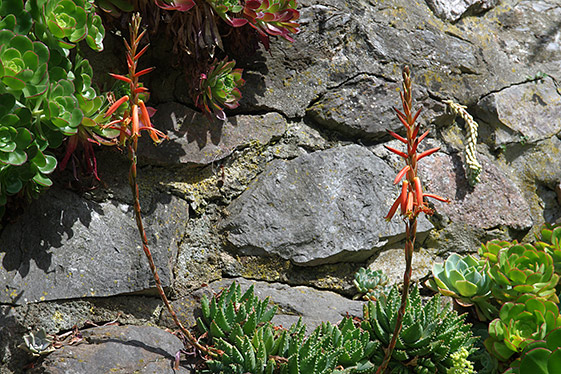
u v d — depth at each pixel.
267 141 2.77
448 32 3.30
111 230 2.40
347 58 2.99
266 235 2.64
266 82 2.83
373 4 3.15
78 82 2.21
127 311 2.39
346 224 2.74
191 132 2.63
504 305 2.35
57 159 2.35
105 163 2.50
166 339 2.28
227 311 2.29
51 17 2.05
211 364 2.18
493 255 2.57
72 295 2.26
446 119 3.15
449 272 2.64
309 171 2.77
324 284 2.74
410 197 1.71
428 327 2.31
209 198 2.65
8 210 2.22
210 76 2.52
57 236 2.29
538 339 2.29
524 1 3.66
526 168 3.26
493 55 3.37
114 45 2.56
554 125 3.34
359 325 2.48
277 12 2.55
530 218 3.15
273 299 2.54
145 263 2.41
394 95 3.00
